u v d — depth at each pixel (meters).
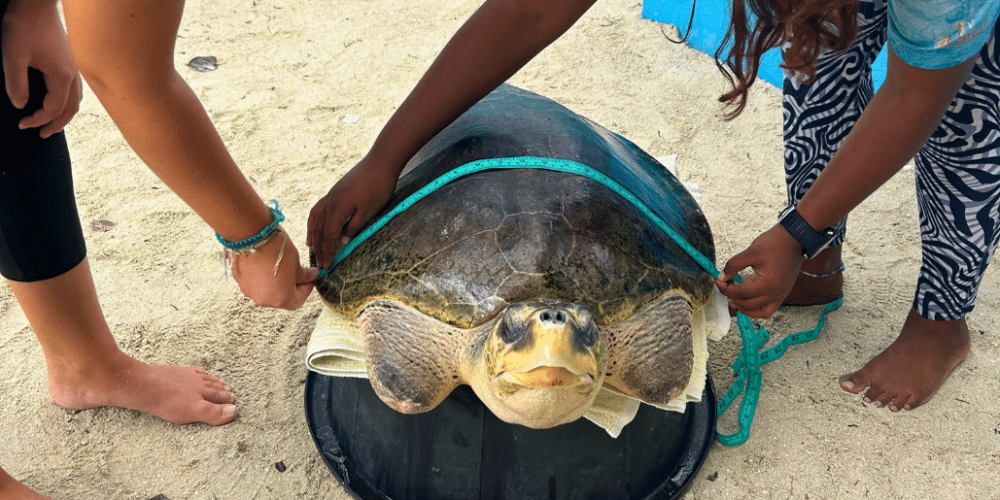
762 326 2.19
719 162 2.82
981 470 1.80
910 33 1.17
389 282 1.51
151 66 0.99
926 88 1.25
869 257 2.43
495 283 1.42
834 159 1.42
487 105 1.86
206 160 1.16
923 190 1.76
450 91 1.42
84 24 0.93
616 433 1.51
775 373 2.05
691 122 3.02
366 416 1.67
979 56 1.44
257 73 3.30
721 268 2.34
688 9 3.44
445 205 1.56
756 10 1.12
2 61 1.29
